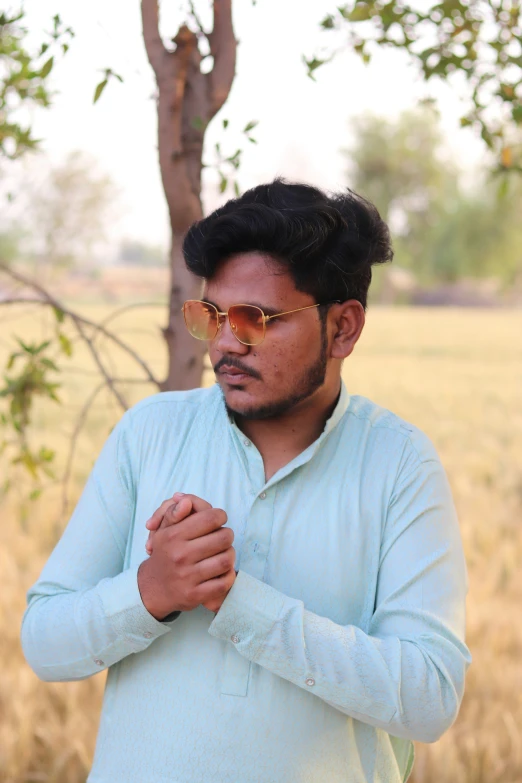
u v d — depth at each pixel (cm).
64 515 262
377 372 2280
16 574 576
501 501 878
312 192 151
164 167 226
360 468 153
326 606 147
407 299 6494
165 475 155
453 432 1348
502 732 402
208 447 156
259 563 148
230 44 230
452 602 148
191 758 142
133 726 147
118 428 163
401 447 155
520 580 629
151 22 225
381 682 137
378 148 5894
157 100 226
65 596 150
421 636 143
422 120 5866
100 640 143
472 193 5512
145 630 142
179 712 144
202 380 243
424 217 5947
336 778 145
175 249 237
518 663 488
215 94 229
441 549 150
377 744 152
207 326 146
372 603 150
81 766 364
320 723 145
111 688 154
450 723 143
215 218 147
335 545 149
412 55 256
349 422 157
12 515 687
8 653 470
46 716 408
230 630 139
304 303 144
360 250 147
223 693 143
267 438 154
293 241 139
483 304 6406
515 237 5391
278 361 143
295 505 150
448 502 155
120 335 1595
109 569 157
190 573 135
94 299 2823
